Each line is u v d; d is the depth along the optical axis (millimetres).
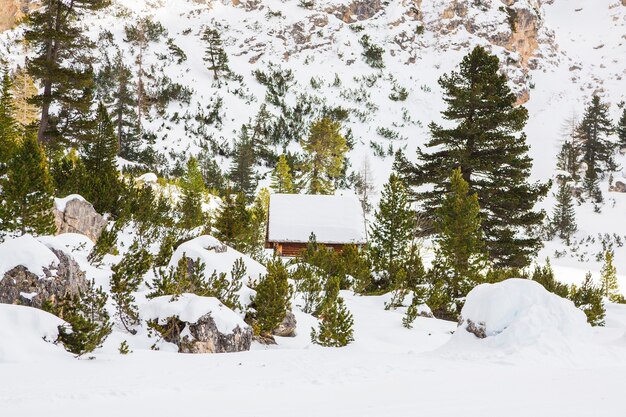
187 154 96000
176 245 25828
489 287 14781
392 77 162500
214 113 115500
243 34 172875
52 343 11297
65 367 10062
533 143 133125
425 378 9836
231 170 88938
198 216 35250
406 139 130000
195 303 14219
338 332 16344
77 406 7234
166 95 115812
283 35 173875
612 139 126438
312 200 45281
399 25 188375
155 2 179750
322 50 172125
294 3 191500
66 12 34469
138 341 13734
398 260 29859
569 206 75000
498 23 186500
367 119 135625
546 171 114312
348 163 107000
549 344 12750
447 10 192125
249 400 7855
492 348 13289
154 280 16188
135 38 137750
